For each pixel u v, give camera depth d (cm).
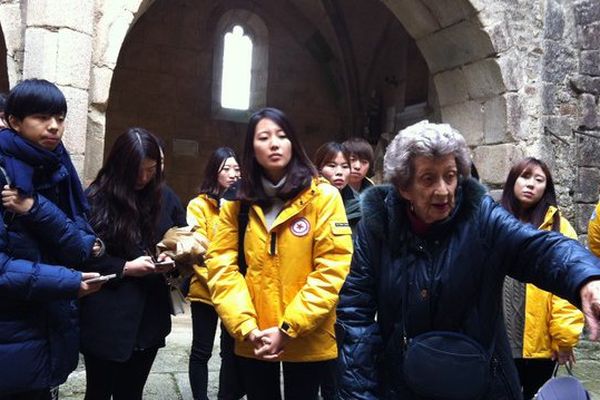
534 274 137
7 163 170
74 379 346
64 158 189
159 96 973
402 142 142
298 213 190
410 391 149
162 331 226
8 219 171
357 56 1035
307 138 1080
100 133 388
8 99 176
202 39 1004
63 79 360
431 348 141
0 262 166
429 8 537
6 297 169
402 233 150
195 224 296
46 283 168
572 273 125
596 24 557
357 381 153
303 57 1077
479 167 546
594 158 553
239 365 206
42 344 176
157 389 339
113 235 212
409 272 148
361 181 317
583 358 456
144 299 217
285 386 201
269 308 190
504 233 140
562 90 546
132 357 227
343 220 192
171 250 212
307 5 1019
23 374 171
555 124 541
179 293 237
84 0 369
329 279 184
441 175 139
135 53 955
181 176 989
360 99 1061
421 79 917
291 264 189
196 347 290
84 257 187
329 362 203
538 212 251
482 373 139
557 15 545
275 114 192
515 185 256
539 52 535
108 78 388
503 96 521
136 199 219
